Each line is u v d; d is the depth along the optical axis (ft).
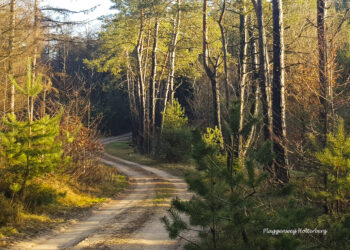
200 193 20.18
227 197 20.11
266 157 20.47
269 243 18.08
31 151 37.65
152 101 132.67
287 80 48.57
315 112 29.32
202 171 20.72
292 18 68.13
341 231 17.93
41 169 38.32
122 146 179.11
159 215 39.99
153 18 110.22
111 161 122.62
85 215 40.70
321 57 30.50
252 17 73.41
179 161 107.34
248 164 20.27
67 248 25.90
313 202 23.50
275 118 37.70
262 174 20.08
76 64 196.85
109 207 47.24
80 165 61.52
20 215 33.14
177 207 20.76
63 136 57.67
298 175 27.48
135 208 45.39
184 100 194.29
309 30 62.34
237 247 18.98
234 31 89.76
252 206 20.24
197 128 21.45
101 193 58.54
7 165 38.83
